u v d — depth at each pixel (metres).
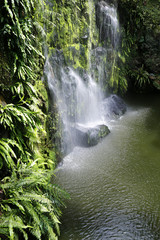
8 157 2.45
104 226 3.06
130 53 8.48
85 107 6.07
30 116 2.96
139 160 4.64
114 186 3.86
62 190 2.99
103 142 5.35
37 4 3.52
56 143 4.43
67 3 5.04
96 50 6.44
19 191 2.46
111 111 6.89
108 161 4.61
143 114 7.04
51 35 4.55
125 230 3.00
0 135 2.66
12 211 2.29
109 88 7.39
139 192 3.72
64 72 5.04
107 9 6.59
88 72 6.13
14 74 3.00
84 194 3.65
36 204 2.57
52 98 4.39
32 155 3.38
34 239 2.62
